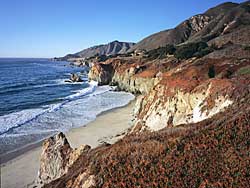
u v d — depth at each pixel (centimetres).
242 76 2973
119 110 5412
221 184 1034
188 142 1355
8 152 3256
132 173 1245
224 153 1205
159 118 3338
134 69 8094
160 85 3788
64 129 4147
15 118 4825
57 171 2245
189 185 1084
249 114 1470
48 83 10438
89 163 1522
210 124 1623
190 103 3092
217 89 2716
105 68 9856
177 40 17900
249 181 1016
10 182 2517
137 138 1725
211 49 6103
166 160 1256
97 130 4044
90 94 7600
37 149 3356
